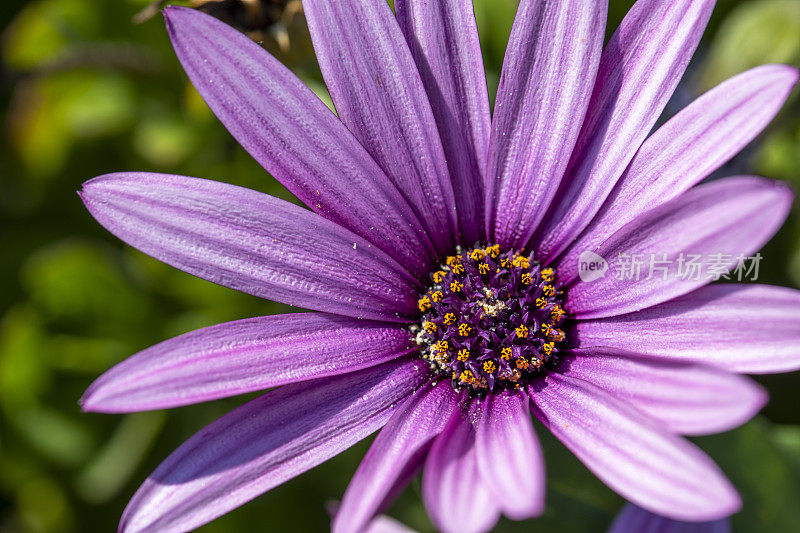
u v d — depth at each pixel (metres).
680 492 0.17
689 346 0.18
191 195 0.19
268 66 0.19
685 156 0.19
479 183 0.20
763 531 0.20
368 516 0.17
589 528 0.20
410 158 0.19
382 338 0.19
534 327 0.19
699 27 0.19
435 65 0.19
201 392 0.18
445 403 0.19
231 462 0.18
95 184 0.18
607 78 0.19
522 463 0.17
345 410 0.19
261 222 0.19
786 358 0.18
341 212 0.19
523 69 0.19
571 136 0.19
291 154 0.19
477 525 0.17
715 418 0.17
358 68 0.19
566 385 0.19
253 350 0.18
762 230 0.18
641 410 0.18
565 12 0.19
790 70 0.18
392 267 0.19
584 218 0.19
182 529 0.18
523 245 0.20
